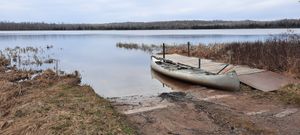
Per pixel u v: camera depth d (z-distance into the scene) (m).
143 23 175.50
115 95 11.65
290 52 14.44
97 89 12.91
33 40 56.91
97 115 7.24
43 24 174.00
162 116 7.92
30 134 6.37
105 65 21.19
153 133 6.68
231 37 54.31
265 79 12.08
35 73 16.09
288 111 8.30
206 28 157.75
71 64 21.48
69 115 7.10
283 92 10.09
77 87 11.32
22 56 25.94
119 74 17.17
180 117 7.83
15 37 71.12
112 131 6.24
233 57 17.80
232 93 10.71
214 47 23.14
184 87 12.91
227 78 10.98
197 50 23.39
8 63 20.61
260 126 7.14
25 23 167.00
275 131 6.80
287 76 12.34
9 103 9.34
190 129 6.95
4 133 6.67
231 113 8.19
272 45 16.95
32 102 8.64
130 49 35.91
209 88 11.75
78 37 73.88
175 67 15.64
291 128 6.99
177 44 34.72
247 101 9.52
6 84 11.93
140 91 12.48
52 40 57.59
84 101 8.67
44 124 6.61
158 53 26.84
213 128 7.02
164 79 15.30
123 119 7.50
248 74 12.93
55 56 26.89
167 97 10.28
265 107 8.77
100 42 50.81
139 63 22.45
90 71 18.23
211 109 8.53
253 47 18.62
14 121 7.28
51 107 7.88
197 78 12.34
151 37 65.88
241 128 7.00
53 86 11.55
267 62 14.54
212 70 14.43
